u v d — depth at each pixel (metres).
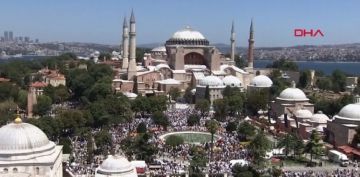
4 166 90.94
